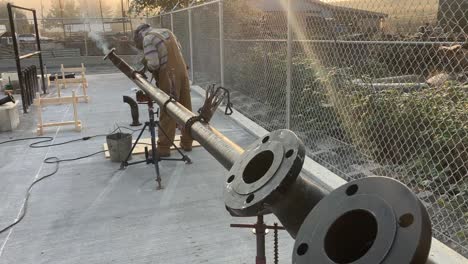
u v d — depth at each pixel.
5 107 6.65
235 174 1.02
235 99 7.77
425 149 3.75
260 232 1.61
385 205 0.67
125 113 7.86
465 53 3.40
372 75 4.27
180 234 3.27
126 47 20.41
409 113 3.88
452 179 3.52
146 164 4.88
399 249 0.61
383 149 4.21
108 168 4.82
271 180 0.89
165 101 2.27
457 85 3.58
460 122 3.50
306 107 5.35
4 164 5.09
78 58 20.52
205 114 1.64
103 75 14.55
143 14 22.25
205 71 9.70
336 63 4.64
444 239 3.05
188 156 5.15
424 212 0.63
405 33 3.60
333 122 4.94
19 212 3.73
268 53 6.36
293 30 4.96
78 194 4.10
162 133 4.99
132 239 3.21
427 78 3.82
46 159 5.22
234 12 7.57
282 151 0.93
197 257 2.94
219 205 3.77
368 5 3.90
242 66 7.42
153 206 3.79
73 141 6.03
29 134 6.49
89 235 3.29
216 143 1.35
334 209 0.74
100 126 6.88
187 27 11.11
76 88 11.32
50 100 6.53
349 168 4.35
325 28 4.61
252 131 6.09
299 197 0.92
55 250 3.08
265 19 6.33
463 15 3.09
